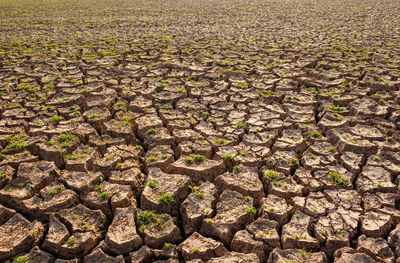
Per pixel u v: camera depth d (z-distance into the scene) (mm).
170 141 9352
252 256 5621
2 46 21266
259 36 23781
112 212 6809
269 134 9398
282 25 29047
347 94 12227
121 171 7938
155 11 41812
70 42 22625
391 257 5633
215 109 11344
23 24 31688
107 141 9211
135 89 13164
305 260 5551
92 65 16422
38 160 8516
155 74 15008
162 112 11008
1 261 5645
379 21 29438
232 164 8258
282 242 6023
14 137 9320
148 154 8719
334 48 19328
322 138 9258
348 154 8383
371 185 7238
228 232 6168
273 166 8117
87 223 6355
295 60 17359
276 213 6465
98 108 11297
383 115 10445
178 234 6293
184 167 7836
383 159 8109
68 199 6859
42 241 6141
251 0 56719
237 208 6691
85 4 52094
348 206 6691
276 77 14391
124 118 10672
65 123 10234
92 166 8266
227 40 22516
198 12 40219
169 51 19344
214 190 7234
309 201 6812
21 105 11875
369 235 6051
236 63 16406
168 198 6875
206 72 15086
